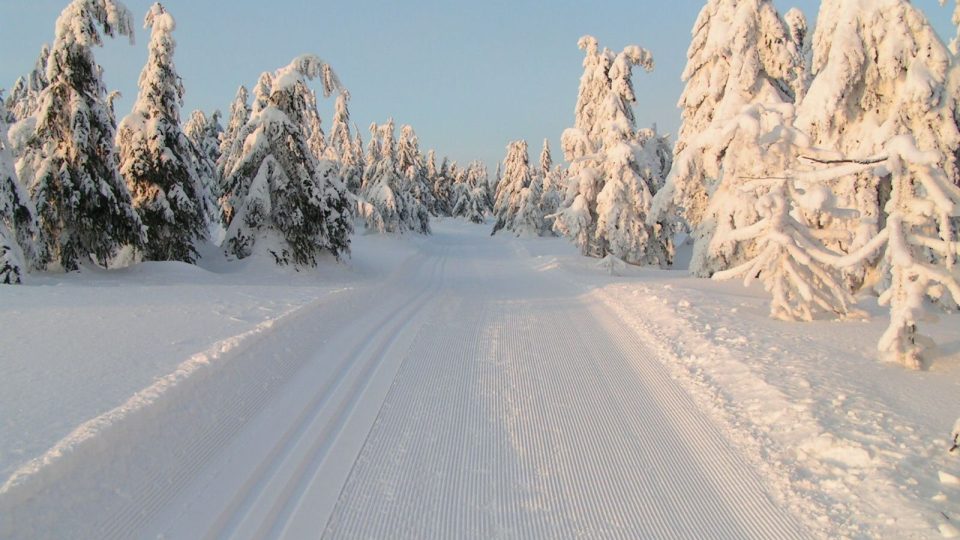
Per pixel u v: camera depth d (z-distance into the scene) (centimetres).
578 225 2773
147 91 2025
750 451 527
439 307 1356
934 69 1265
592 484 476
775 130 1112
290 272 2030
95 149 1702
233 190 2148
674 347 891
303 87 2133
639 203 2534
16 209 1455
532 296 1563
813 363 754
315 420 596
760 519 420
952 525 380
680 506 441
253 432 554
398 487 465
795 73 1875
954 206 666
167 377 572
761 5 1861
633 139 2772
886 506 414
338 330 1012
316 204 2092
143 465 447
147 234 1998
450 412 633
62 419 470
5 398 519
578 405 658
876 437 518
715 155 1667
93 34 1681
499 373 784
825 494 446
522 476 489
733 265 1712
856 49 1348
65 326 816
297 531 397
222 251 2273
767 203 1038
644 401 670
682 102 2248
